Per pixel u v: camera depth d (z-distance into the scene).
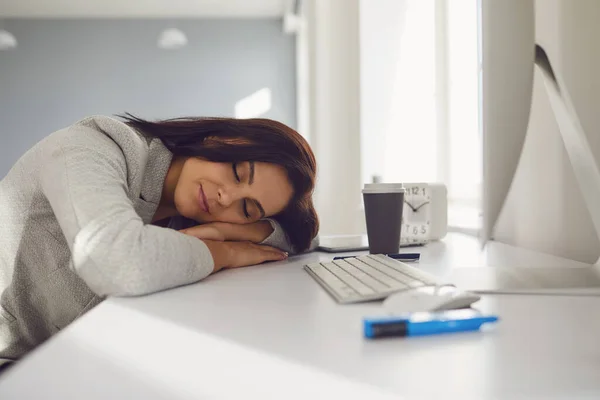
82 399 0.34
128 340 0.49
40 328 1.04
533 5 0.68
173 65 6.04
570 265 0.93
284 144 1.16
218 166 1.12
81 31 5.99
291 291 0.75
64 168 0.85
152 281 0.72
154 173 1.11
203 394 0.35
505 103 0.70
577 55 0.89
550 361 0.42
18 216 0.99
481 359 0.43
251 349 0.46
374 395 0.35
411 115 2.41
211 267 0.86
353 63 2.61
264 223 1.24
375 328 0.49
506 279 0.76
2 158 5.97
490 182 0.71
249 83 6.04
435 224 1.42
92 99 6.00
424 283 0.68
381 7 2.45
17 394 0.35
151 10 5.79
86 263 0.74
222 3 5.60
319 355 0.44
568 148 0.77
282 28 6.05
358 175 2.49
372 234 1.10
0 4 5.55
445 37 2.21
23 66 5.96
